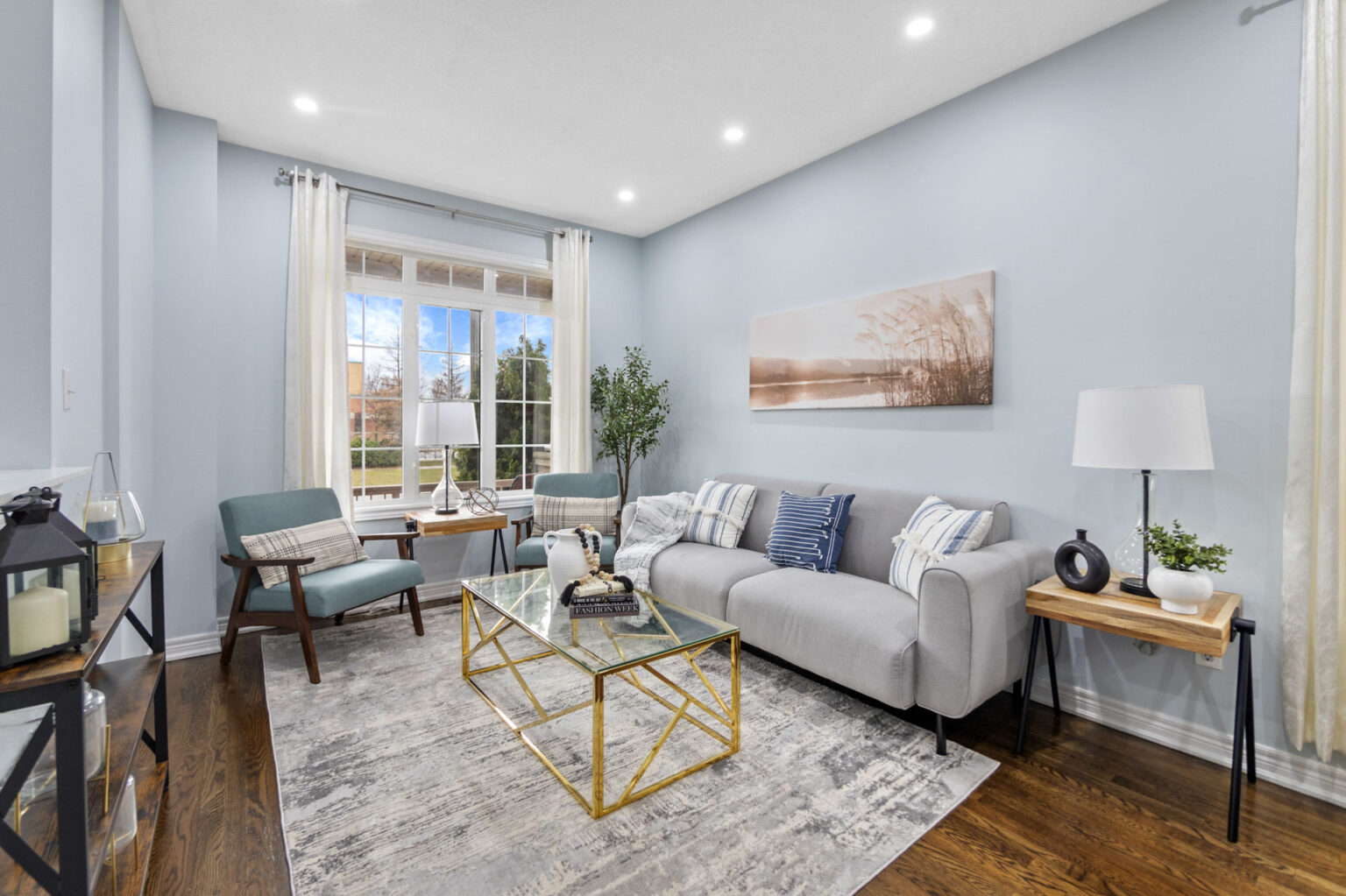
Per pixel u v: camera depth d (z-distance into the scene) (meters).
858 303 3.37
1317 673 1.92
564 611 2.42
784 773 2.05
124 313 2.39
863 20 2.39
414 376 4.17
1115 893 1.54
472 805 1.87
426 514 3.85
